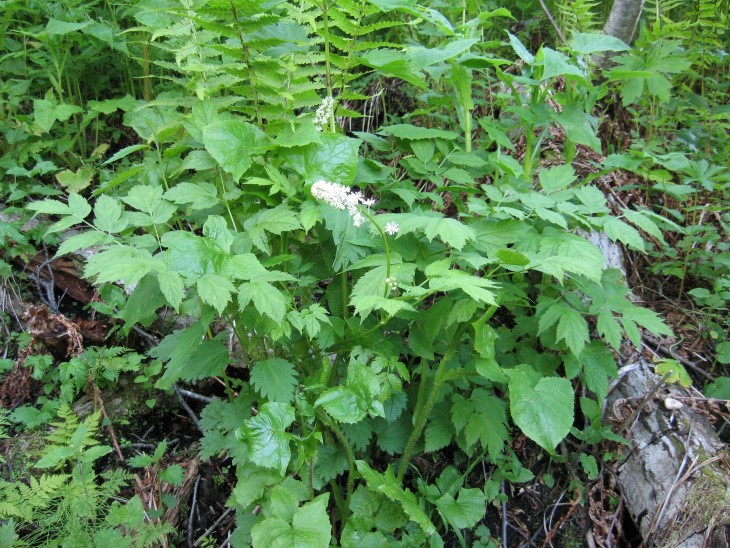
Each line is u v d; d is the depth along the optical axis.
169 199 0.76
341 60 0.86
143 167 0.82
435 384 0.79
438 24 0.96
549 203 0.87
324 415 0.74
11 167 1.20
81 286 1.14
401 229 0.74
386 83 1.50
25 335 1.04
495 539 0.91
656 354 1.03
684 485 0.83
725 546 0.76
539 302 0.90
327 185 0.69
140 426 1.01
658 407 0.92
